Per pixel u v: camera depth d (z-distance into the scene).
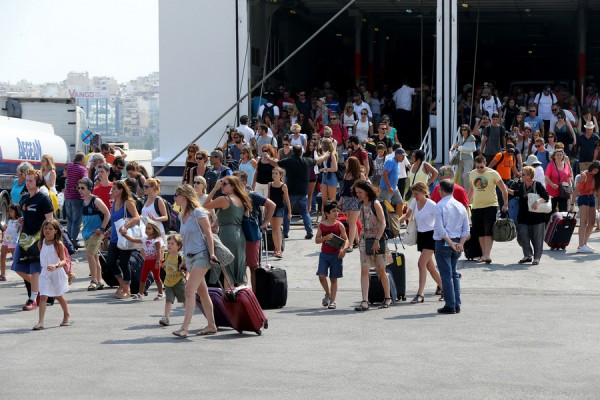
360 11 44.25
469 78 54.47
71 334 15.13
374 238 17.45
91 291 20.56
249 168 25.86
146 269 19.02
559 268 21.95
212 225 17.06
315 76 50.38
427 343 14.02
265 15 40.19
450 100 33.25
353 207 23.59
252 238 17.14
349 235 21.44
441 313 16.97
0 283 22.25
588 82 44.97
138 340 14.48
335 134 32.81
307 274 22.30
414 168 25.02
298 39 46.12
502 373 11.86
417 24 49.12
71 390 11.06
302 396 10.68
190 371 12.07
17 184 23.62
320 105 35.19
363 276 17.59
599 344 13.83
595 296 19.03
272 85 41.19
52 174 25.19
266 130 30.17
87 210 20.48
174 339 14.58
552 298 18.80
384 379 11.55
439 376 11.71
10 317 17.06
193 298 14.78
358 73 44.69
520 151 32.69
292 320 16.45
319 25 47.50
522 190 22.38
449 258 16.92
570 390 10.91
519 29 50.50
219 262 14.86
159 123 34.97
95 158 25.55
